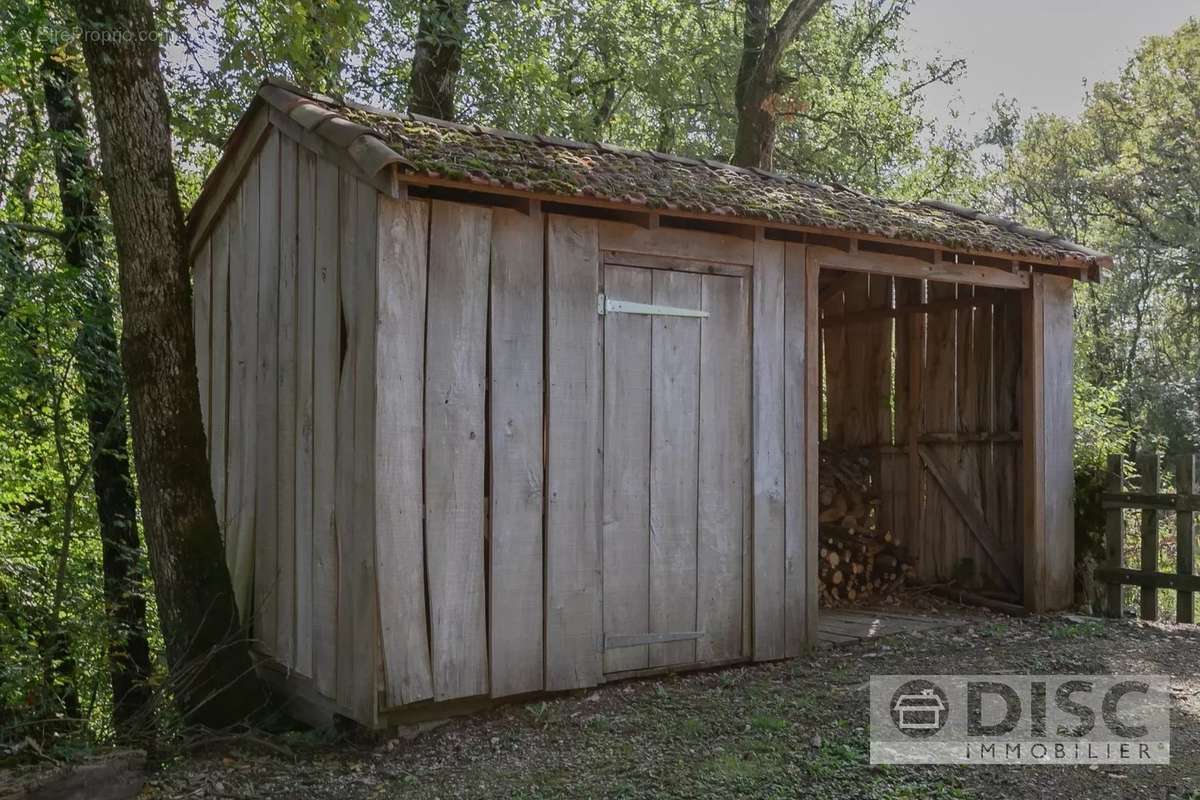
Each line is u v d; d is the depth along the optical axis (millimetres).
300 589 5930
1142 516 8336
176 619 6070
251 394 6629
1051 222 28281
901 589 9172
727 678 6227
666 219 6277
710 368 6457
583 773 4625
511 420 5594
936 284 9227
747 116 14414
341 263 5535
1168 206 24188
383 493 5141
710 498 6441
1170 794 4199
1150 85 24641
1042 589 8250
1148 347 25625
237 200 6875
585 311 5891
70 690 7824
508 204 5645
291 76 9992
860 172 20234
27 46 7562
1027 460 8289
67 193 8656
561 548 5754
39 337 8203
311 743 5453
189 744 5379
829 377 10297
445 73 11719
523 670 5598
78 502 9547
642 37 16844
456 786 4555
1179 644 7199
